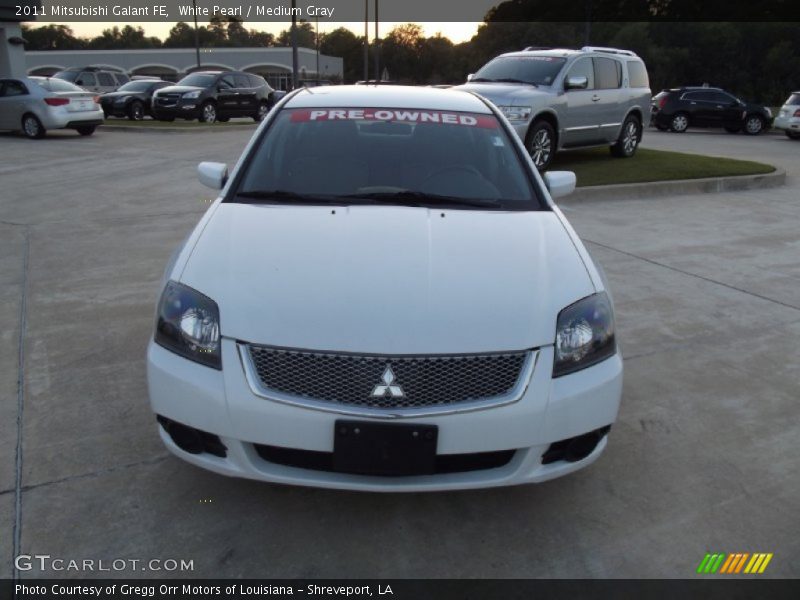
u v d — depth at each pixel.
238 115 22.50
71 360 4.04
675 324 4.98
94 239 6.85
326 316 2.46
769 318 5.14
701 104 24.83
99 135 17.22
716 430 3.53
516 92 10.09
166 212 8.18
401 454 2.38
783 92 46.38
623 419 3.61
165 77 63.75
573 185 3.99
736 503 2.94
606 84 11.68
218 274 2.68
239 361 2.43
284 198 3.36
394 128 3.84
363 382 2.37
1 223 7.45
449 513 2.81
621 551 2.63
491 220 3.19
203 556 2.53
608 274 6.14
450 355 2.39
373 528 2.71
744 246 7.25
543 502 2.91
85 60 61.56
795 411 3.74
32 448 3.13
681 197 10.03
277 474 2.48
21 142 15.16
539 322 2.53
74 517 2.69
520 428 2.44
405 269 2.69
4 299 5.04
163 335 2.61
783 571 2.56
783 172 11.61
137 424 3.36
